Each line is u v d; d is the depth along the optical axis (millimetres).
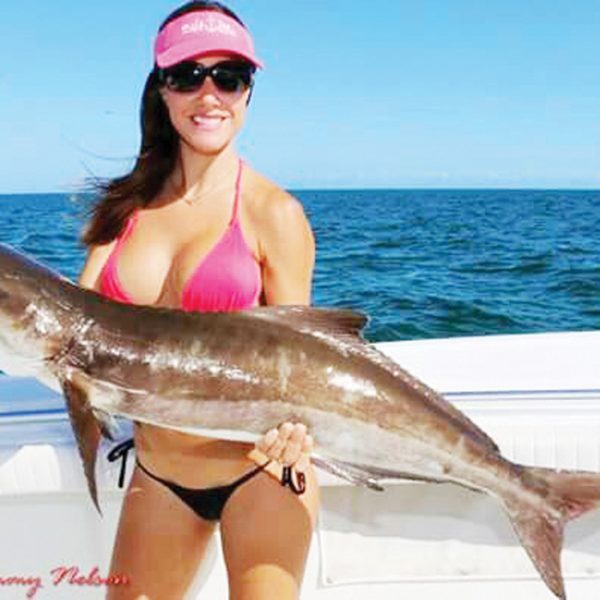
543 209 55875
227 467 2318
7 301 2141
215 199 2377
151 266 2414
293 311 2248
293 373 2199
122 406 2197
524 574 2820
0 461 2518
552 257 17891
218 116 2326
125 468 2523
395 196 113750
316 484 2404
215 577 2783
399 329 10164
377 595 2822
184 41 2297
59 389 2260
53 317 2168
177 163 2465
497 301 11648
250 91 2412
